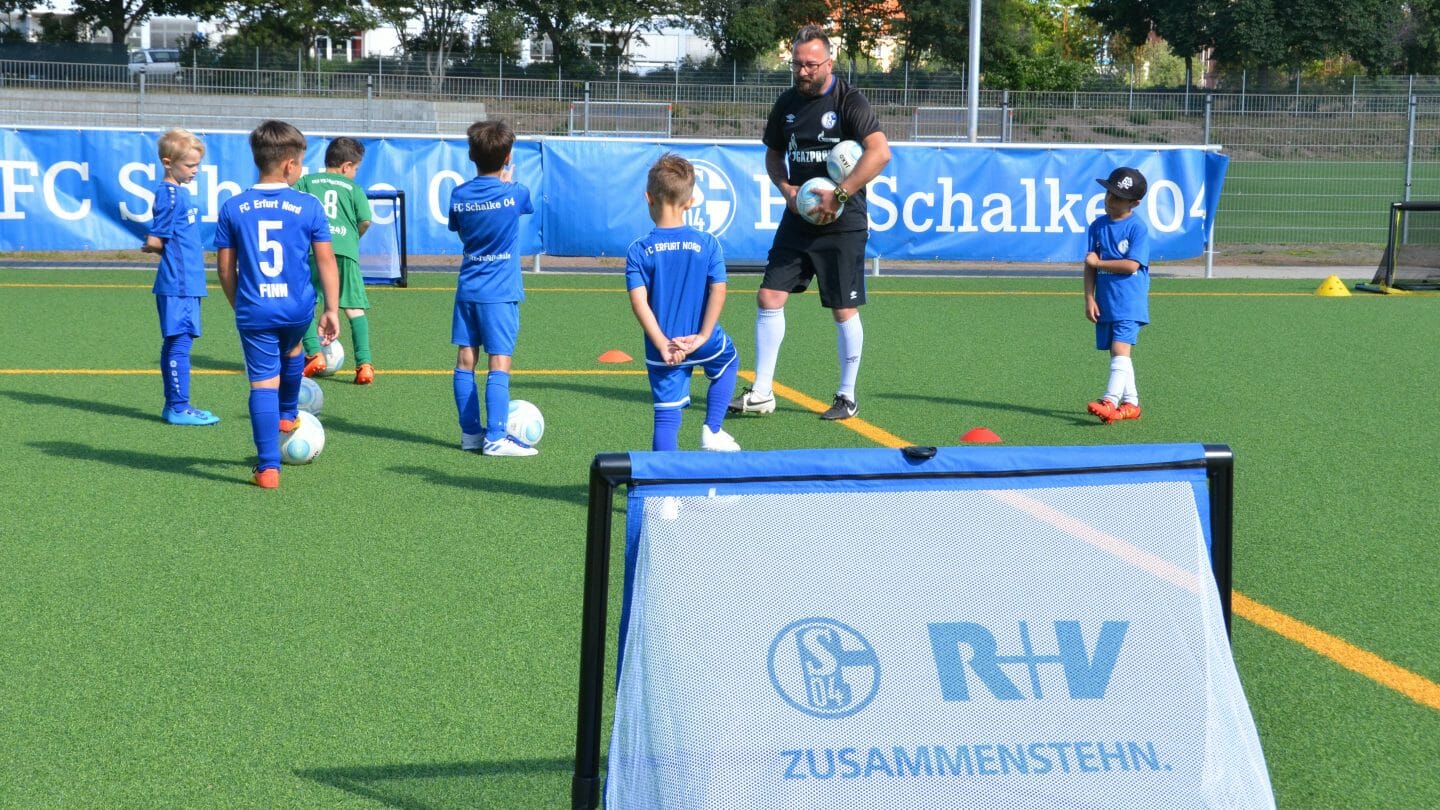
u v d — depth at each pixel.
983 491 2.16
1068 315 12.05
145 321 10.62
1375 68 57.59
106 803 2.88
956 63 57.84
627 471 2.12
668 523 2.11
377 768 3.07
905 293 13.55
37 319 10.61
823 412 7.57
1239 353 9.98
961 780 2.03
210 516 5.16
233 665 3.67
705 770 2.02
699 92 33.50
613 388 8.21
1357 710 3.46
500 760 3.12
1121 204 7.25
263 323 5.48
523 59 53.78
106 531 4.93
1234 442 6.84
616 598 4.23
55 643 3.82
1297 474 6.14
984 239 14.52
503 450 6.21
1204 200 14.84
